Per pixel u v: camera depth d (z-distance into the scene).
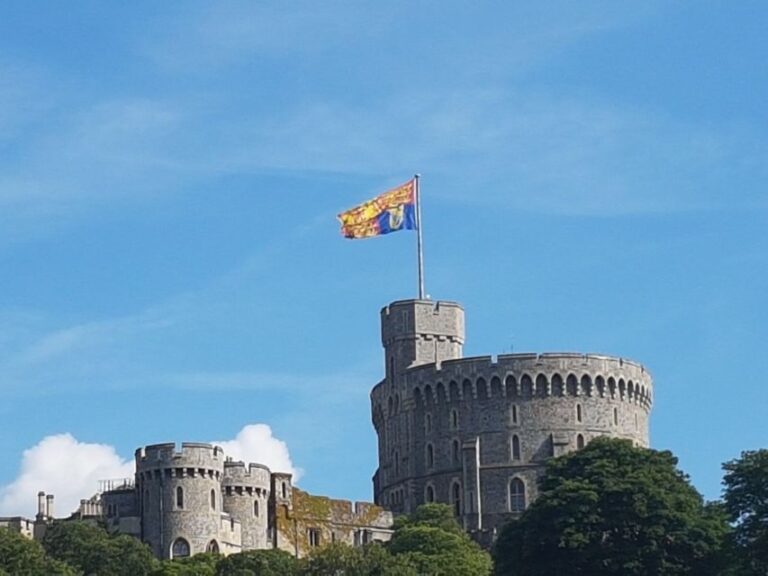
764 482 169.12
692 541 174.50
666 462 186.88
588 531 175.75
